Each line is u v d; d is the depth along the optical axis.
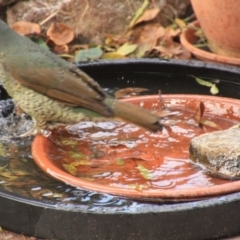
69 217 6.62
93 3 12.85
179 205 6.64
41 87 8.50
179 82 10.73
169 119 9.27
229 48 11.41
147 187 7.51
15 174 7.75
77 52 12.52
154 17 12.82
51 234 6.75
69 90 8.45
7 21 13.15
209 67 10.58
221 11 10.95
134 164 8.13
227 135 8.18
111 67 10.79
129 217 6.54
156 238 6.61
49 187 7.36
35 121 8.81
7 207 6.88
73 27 12.94
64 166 8.06
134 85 10.69
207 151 7.91
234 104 9.27
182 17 13.38
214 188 6.97
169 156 8.33
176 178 7.76
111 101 8.32
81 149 8.55
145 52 12.59
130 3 12.97
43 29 12.87
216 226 6.71
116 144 8.69
